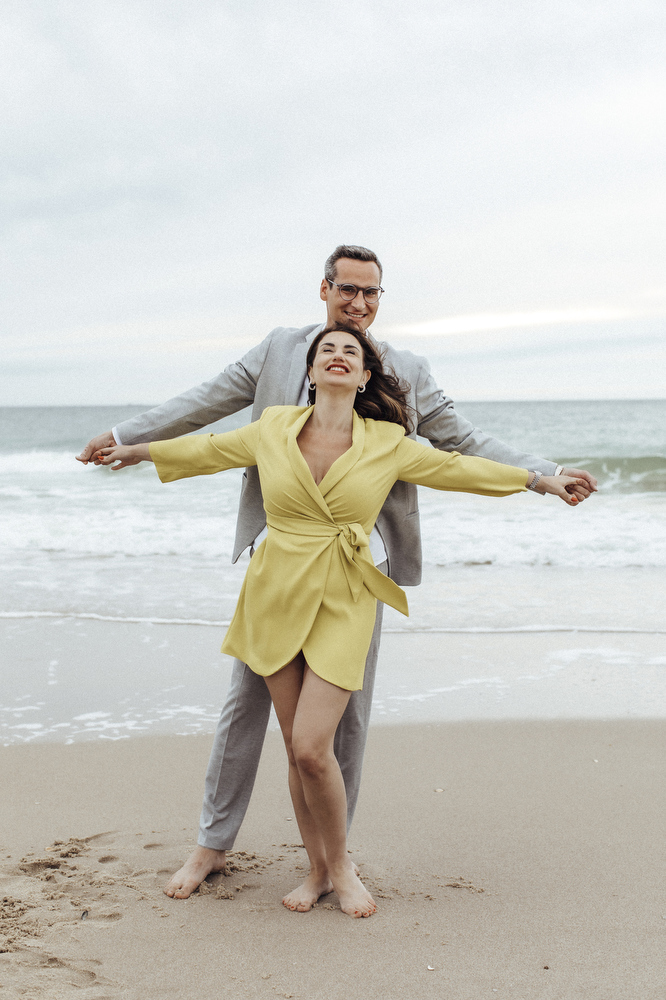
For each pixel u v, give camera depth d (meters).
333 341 2.57
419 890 2.75
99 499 13.27
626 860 2.95
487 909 2.62
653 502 12.54
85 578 8.00
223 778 2.76
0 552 9.33
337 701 2.43
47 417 44.47
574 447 24.86
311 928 2.49
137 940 2.39
